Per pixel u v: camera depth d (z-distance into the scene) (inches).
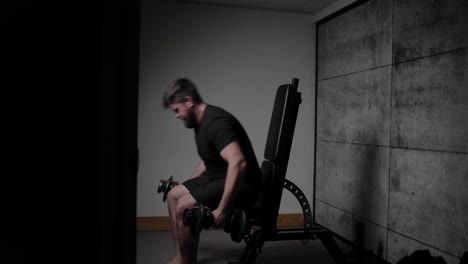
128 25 26.6
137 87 29.0
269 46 152.0
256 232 91.7
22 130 22.6
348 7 132.3
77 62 23.3
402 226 104.4
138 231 143.0
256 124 151.8
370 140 119.5
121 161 26.3
